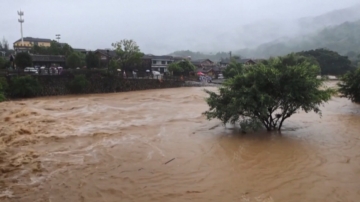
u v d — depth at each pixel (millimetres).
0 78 31344
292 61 45719
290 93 12102
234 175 8297
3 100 28484
